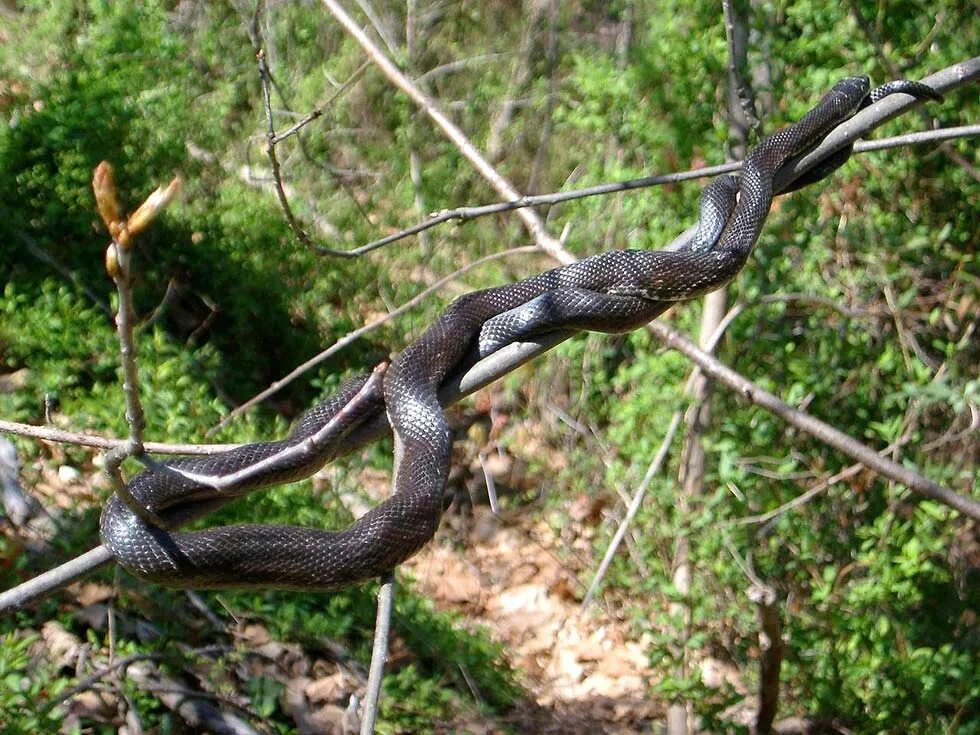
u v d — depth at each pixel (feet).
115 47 37.42
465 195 46.14
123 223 8.83
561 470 37.60
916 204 31.35
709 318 29.73
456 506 38.17
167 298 36.83
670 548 29.96
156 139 37.78
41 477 27.76
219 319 38.04
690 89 30.25
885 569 25.86
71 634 24.68
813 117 22.24
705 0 30.22
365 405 16.42
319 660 26.94
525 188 46.91
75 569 14.37
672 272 19.51
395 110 47.39
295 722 25.32
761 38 30.37
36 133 35.47
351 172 45.80
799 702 27.76
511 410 41.04
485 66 51.34
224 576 14.62
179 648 25.39
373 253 43.19
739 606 28.09
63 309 31.27
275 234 38.60
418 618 29.37
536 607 34.19
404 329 40.27
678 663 26.32
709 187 22.16
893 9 30.32
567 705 30.35
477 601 34.45
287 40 50.83
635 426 31.96
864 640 26.78
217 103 44.09
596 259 19.67
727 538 26.58
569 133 46.19
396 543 15.25
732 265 19.98
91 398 29.58
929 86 22.02
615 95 31.22
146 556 14.46
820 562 29.53
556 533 34.53
